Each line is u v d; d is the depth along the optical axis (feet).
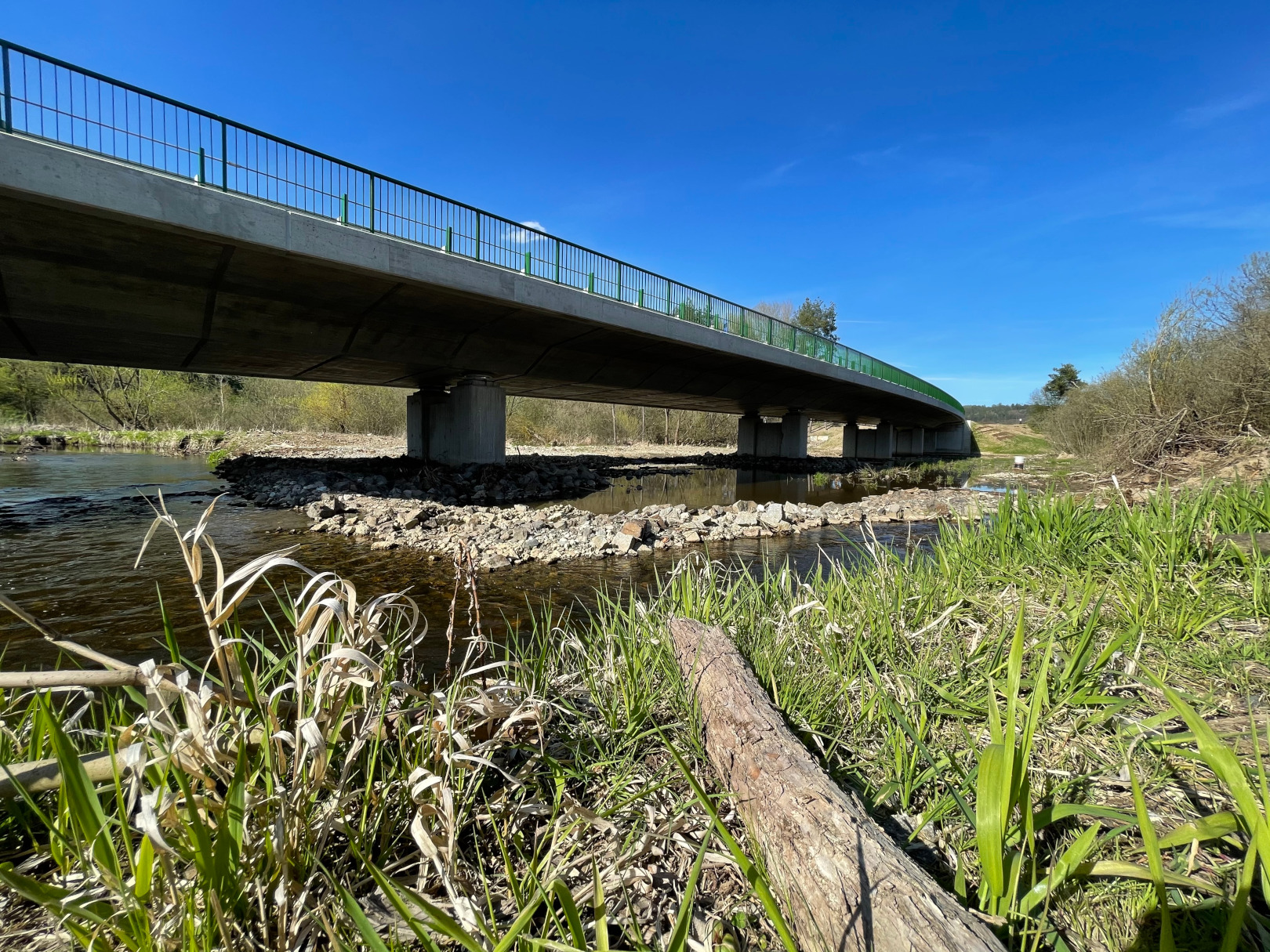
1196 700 9.47
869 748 9.03
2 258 33.76
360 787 7.01
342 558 29.84
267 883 5.54
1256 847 4.53
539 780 8.43
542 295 50.90
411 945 5.59
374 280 42.34
